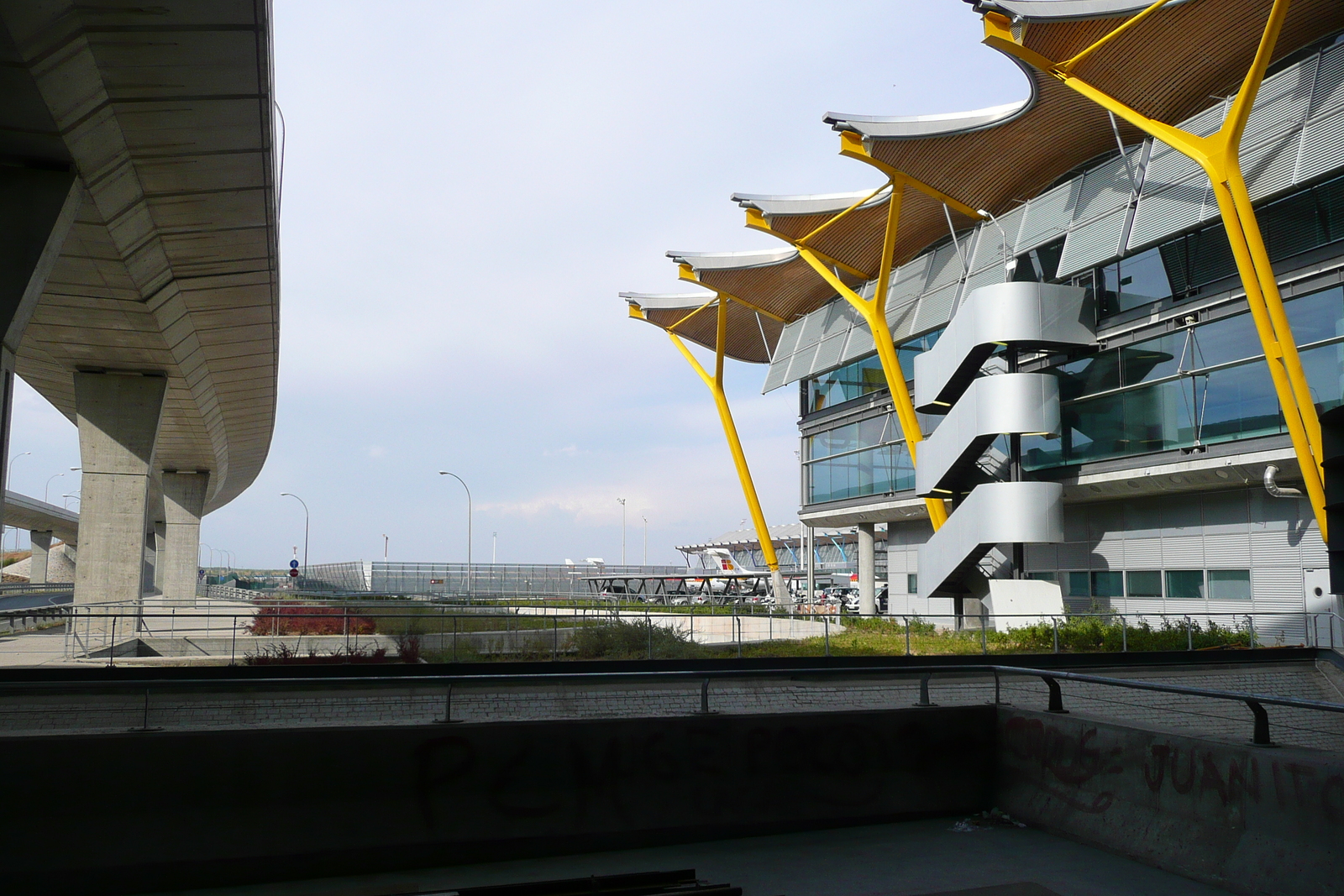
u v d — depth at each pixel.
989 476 32.09
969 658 17.69
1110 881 6.86
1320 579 23.08
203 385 37.12
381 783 7.34
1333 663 19.19
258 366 36.84
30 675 11.84
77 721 10.94
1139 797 7.54
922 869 7.21
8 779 6.61
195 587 61.53
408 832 7.32
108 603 26.53
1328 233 22.09
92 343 29.88
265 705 12.03
